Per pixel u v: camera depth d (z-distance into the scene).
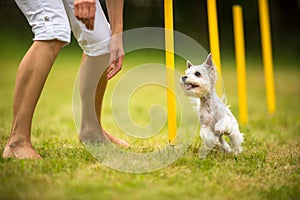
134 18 22.50
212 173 5.10
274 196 4.49
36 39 5.43
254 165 5.51
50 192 4.38
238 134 6.11
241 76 9.27
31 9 5.44
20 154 5.44
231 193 4.52
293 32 23.28
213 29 7.47
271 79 10.66
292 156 6.03
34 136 7.27
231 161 5.67
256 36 22.75
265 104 11.91
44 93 13.04
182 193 4.41
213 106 5.95
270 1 23.50
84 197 4.26
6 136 7.01
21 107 5.46
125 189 4.48
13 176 4.81
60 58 19.67
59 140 6.94
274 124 9.05
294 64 20.83
